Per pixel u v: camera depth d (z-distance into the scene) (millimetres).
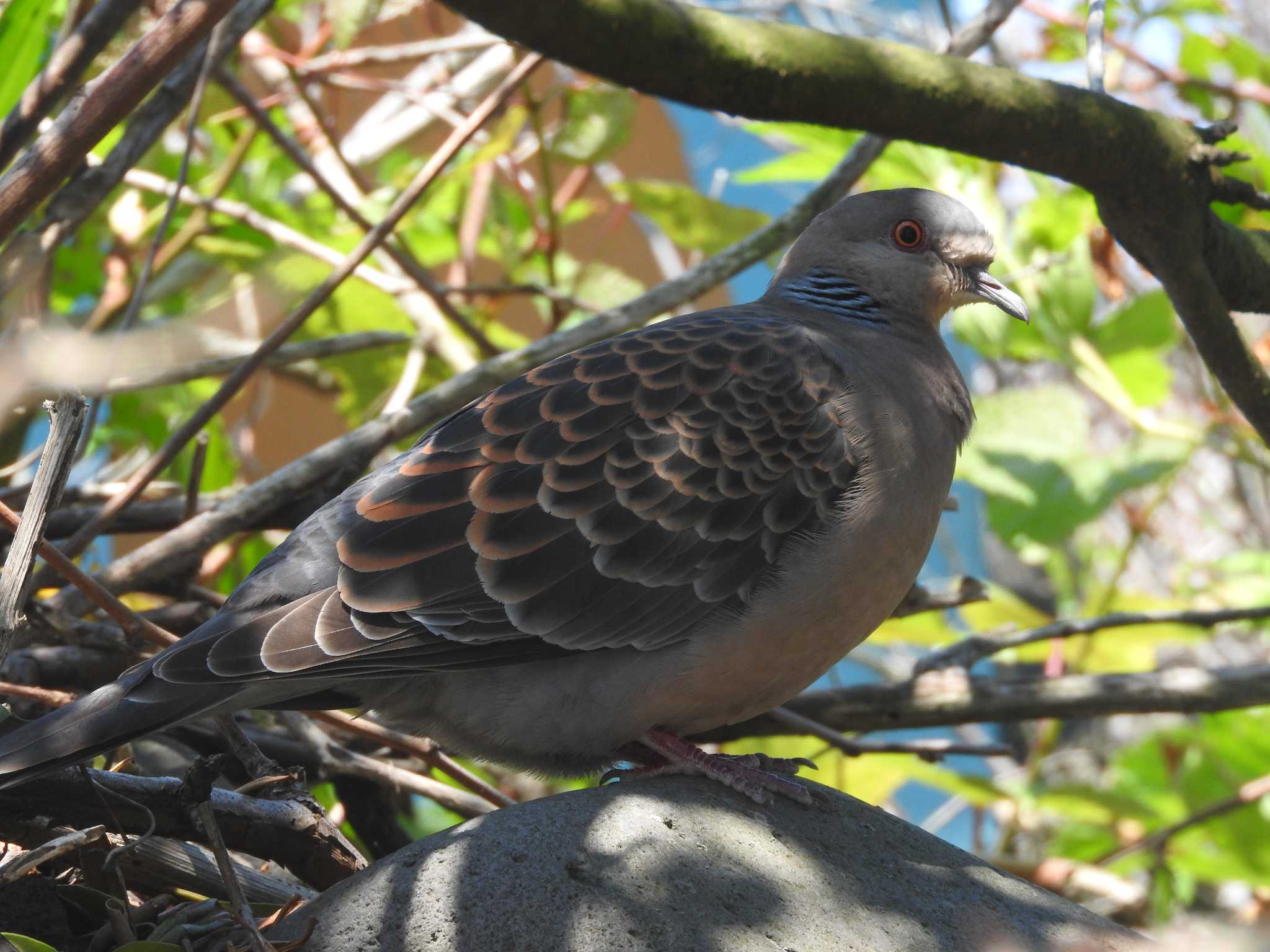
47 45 8391
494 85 11508
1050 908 5547
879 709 7820
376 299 10289
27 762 5008
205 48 6941
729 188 15711
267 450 13523
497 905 5016
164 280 9961
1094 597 10484
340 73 10984
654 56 5363
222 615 5688
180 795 5391
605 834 5285
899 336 7301
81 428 5367
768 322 6500
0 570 6043
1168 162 6504
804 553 6012
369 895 5125
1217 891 11930
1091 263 9836
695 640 5938
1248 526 12453
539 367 6242
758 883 5273
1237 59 10352
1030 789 9688
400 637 5598
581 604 5773
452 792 6852
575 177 10414
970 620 10383
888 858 5641
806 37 5676
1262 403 7391
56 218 6496
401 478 5898
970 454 9625
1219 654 13109
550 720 5945
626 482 5867
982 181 10008
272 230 9078
